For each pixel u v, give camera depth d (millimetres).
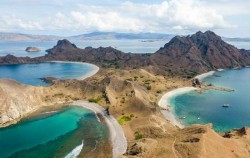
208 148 116438
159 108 196500
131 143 134250
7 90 183250
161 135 137625
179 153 114438
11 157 126438
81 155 127125
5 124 165375
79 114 182250
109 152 128125
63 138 146250
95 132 152875
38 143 140750
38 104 197625
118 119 170000
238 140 131625
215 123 180500
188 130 136375
